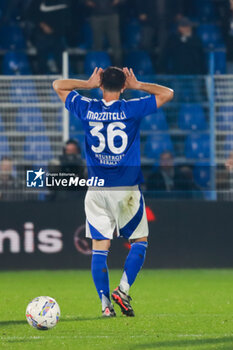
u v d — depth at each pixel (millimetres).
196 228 43375
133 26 60125
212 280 38938
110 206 24000
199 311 26859
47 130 45844
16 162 44531
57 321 20938
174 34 54125
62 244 43031
